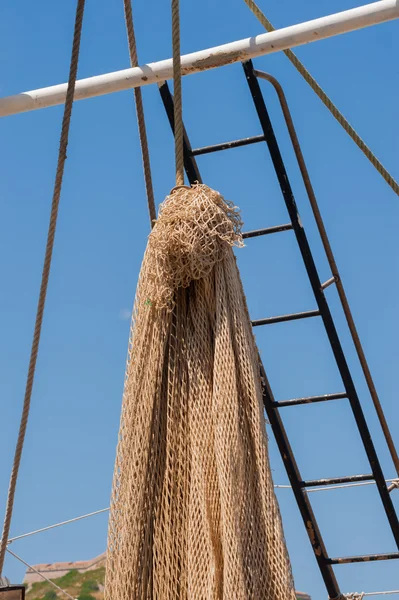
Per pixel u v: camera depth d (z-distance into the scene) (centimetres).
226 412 341
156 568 340
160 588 337
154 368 361
